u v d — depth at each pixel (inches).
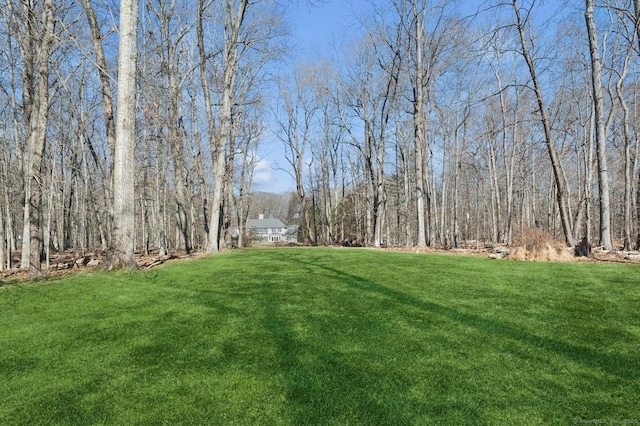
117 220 298.5
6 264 518.9
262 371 113.2
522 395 99.0
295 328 149.4
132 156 306.0
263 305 183.3
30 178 327.0
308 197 1633.9
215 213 570.6
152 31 587.5
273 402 96.5
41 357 125.8
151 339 140.4
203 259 398.6
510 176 846.5
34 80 430.3
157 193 769.6
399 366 115.3
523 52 483.2
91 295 207.6
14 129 636.1
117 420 90.3
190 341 137.9
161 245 745.6
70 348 132.9
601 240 441.7
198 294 208.7
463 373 110.8
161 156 772.0
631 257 376.8
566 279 239.5
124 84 301.7
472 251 566.6
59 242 957.2
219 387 104.4
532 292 204.7
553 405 94.4
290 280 245.6
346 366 115.5
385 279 243.9
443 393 99.9
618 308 172.9
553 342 133.2
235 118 784.9
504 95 868.6
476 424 86.7
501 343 132.7
